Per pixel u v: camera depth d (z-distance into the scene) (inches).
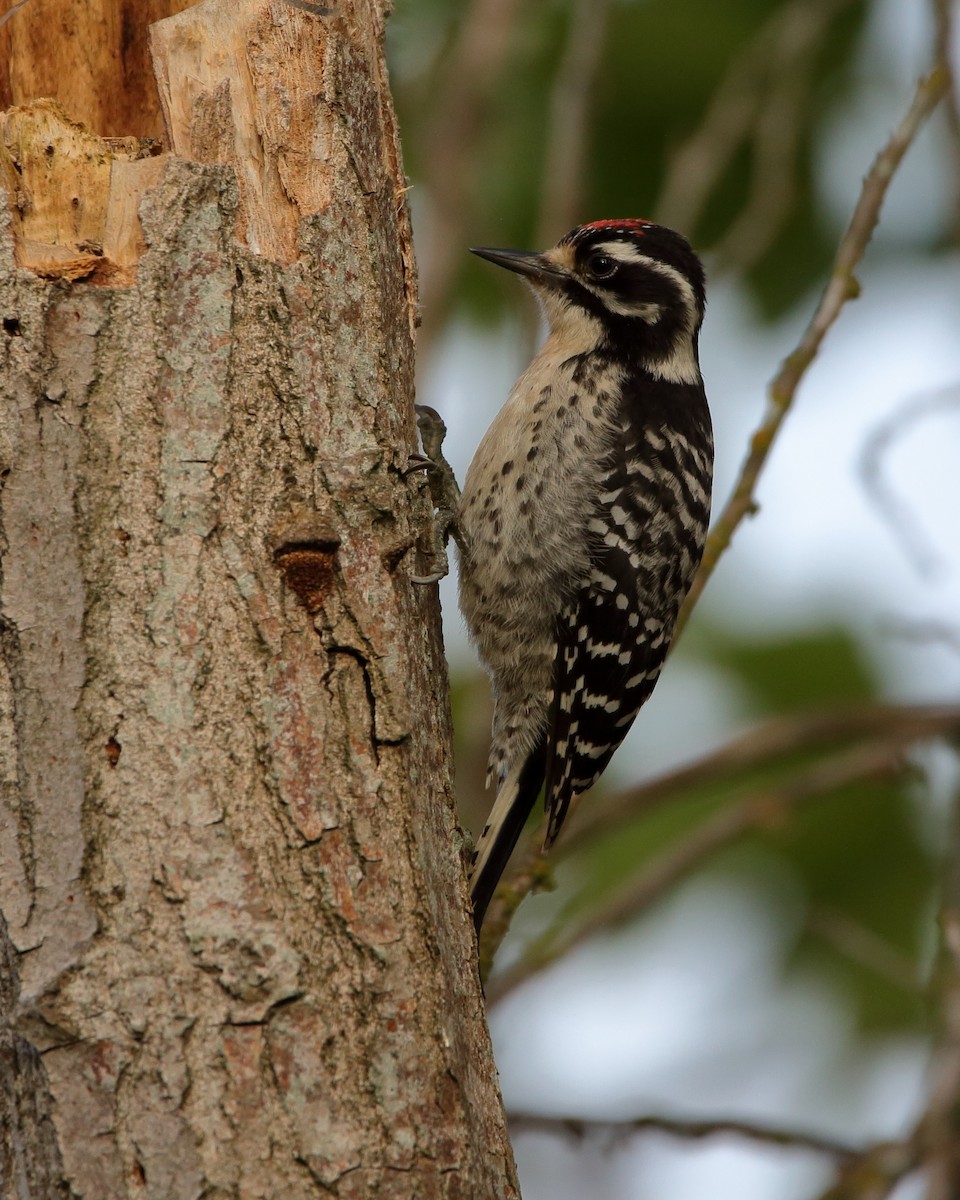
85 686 222.8
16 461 227.9
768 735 441.7
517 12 425.7
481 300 474.0
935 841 468.8
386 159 284.2
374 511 245.8
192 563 230.2
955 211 403.9
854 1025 463.2
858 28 443.2
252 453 239.5
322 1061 217.8
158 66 254.8
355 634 238.4
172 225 241.3
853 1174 346.3
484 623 379.6
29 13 289.9
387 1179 217.0
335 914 224.4
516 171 450.9
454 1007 237.0
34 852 217.5
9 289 232.5
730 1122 364.8
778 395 362.0
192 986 214.8
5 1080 219.9
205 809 221.3
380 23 290.5
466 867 283.3
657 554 385.7
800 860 474.0
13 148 250.5
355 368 253.1
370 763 233.8
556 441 377.1
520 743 380.2
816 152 458.6
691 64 431.5
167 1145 209.6
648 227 399.2
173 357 237.3
